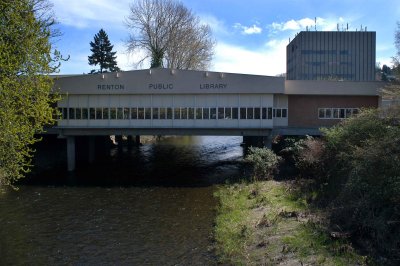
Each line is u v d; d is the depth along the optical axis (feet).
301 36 382.01
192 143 191.52
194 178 102.42
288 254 42.60
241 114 120.16
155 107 120.78
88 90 119.96
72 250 50.39
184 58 202.28
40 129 53.36
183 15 196.95
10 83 47.50
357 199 50.62
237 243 49.26
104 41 279.28
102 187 91.86
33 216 66.39
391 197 43.88
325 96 131.34
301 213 56.29
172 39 193.57
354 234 44.42
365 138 64.18
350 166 60.80
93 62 278.05
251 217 59.31
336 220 49.80
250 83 118.52
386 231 41.22
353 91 128.36
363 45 380.99
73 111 121.08
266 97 119.85
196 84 119.24
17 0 50.65
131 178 103.60
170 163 128.67
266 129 120.47
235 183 90.58
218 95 120.37
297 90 129.29
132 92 119.55
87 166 124.36
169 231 57.47
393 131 53.57
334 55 382.01
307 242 44.52
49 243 53.01
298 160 91.71
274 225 52.90
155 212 68.44
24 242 53.47
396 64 114.73
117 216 66.08
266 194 72.33
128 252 49.44
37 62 50.62
